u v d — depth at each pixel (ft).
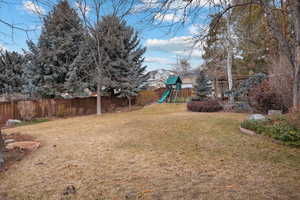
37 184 8.43
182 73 87.92
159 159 11.11
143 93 57.67
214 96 46.37
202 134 16.58
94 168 10.05
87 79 41.60
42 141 16.25
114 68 45.91
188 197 7.08
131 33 49.42
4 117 31.45
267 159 10.54
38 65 37.73
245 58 51.26
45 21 36.37
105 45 42.06
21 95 42.93
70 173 9.50
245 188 7.57
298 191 7.24
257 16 16.99
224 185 7.88
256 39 30.22
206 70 47.62
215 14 13.92
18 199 7.30
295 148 12.07
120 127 21.58
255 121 16.71
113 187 7.99
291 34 17.58
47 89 38.04
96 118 31.99
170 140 15.17
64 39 38.75
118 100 50.65
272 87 25.81
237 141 14.11
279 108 25.11
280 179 8.21
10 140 16.60
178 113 32.91
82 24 38.11
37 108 35.45
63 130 21.24
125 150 13.00
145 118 27.99
